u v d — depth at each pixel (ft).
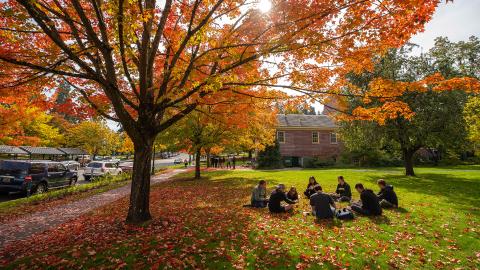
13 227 27.78
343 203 33.19
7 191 46.68
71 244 20.56
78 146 189.37
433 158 124.26
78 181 81.66
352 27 17.37
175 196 44.21
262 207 32.55
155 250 18.02
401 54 64.59
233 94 26.89
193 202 37.91
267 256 16.96
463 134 62.13
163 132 65.51
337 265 15.66
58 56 21.67
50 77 22.91
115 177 73.10
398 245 18.99
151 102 23.86
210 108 33.09
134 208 24.84
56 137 153.07
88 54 22.38
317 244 19.06
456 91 59.98
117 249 18.44
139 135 23.90
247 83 20.97
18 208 36.83
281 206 29.50
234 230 22.35
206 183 62.08
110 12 17.29
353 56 20.47
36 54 20.57
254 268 15.40
